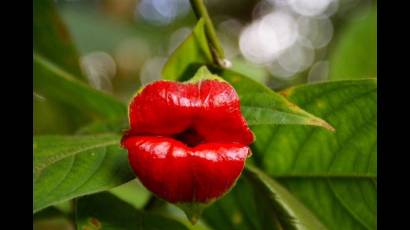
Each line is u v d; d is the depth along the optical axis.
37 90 0.58
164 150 0.37
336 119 0.45
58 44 0.59
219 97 0.38
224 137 0.38
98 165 0.40
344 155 0.47
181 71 0.45
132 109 0.38
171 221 0.43
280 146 0.48
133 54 1.22
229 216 0.51
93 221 0.42
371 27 0.64
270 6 1.89
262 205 0.49
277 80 1.51
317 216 0.49
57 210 0.51
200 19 0.43
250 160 0.49
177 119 0.38
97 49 0.88
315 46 1.88
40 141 0.43
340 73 0.64
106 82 1.24
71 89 0.56
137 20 1.24
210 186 0.37
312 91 0.44
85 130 0.51
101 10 1.16
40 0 0.58
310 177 0.48
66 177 0.39
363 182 0.47
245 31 1.84
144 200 0.59
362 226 0.48
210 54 0.44
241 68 0.59
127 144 0.38
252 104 0.40
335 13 1.86
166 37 1.29
